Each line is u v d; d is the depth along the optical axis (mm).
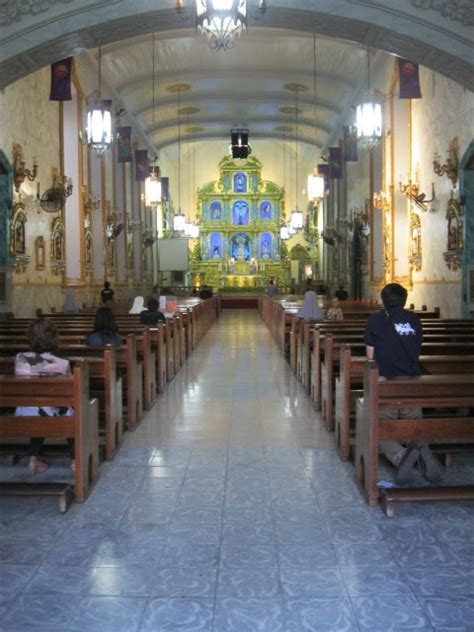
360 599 3467
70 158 18891
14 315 13797
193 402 8820
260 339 17469
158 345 9344
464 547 4098
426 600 3453
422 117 16297
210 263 40375
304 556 3990
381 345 5352
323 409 7727
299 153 39594
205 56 20812
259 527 4453
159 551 4074
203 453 6277
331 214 30938
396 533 4324
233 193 40844
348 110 24078
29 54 9234
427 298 16031
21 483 4816
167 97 24906
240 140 27609
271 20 9461
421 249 16562
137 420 7543
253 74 22219
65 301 16781
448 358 5754
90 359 6023
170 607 3400
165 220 38062
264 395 9312
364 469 5094
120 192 25031
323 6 9047
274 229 40656
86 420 5027
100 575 3756
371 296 21281
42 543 4188
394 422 4738
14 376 5082
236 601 3457
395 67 17359
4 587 3615
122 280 25031
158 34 18172
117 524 4504
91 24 9055
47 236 16328
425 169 16047
